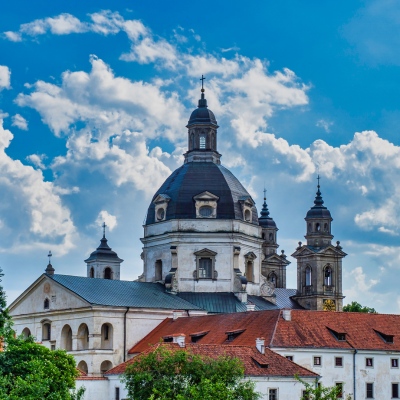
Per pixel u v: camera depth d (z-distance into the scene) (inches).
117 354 6240.2
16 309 6771.7
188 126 7130.9
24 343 4581.7
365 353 5723.4
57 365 4589.1
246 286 6771.7
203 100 7219.5
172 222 6806.1
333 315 5885.8
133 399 4429.1
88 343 6220.5
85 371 6210.6
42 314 6540.4
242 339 5625.0
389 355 5802.2
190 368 4419.3
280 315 5713.6
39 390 3922.2
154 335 6299.2
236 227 6811.0
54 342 6456.7
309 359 5556.1
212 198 6825.8
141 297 6501.0
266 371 4972.9
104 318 6225.4
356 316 5949.8
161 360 4483.3
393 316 6077.8
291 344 5531.5
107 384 5275.6
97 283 6540.4
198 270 6776.6
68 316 6378.0
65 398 4301.2
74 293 6309.1
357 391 5669.3
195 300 6688.0
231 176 7032.5
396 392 5807.1
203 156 7071.9
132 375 4483.3
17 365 4254.4
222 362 4493.1
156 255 6919.3
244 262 6870.1
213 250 6791.3
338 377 5629.9
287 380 4990.2
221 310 6633.9
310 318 5792.3
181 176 6968.5
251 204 6958.7
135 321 6338.6
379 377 5757.9
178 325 6259.8
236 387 4434.1
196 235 6786.4
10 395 3836.1
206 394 3966.5
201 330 5994.1
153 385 4357.8
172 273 6737.2
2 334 4269.2
